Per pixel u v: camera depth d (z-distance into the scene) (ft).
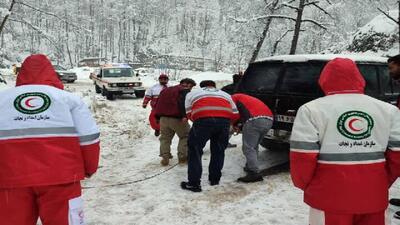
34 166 9.69
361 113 9.20
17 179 9.61
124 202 18.16
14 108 9.96
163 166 23.94
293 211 16.96
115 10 326.24
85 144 10.39
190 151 19.60
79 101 10.48
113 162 25.18
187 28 349.82
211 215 16.63
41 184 9.63
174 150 28.68
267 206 17.52
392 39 67.77
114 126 39.01
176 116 23.54
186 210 17.19
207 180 21.24
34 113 9.97
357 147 9.16
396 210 16.78
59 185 9.86
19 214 9.74
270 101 22.40
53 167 9.77
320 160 9.31
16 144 9.77
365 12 66.23
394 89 23.13
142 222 16.05
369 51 69.00
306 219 16.17
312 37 69.00
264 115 20.43
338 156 9.14
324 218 9.36
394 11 69.87
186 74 136.36
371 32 70.85
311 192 9.50
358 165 9.13
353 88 9.43
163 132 23.93
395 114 9.39
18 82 10.46
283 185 20.24
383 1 65.16
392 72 16.80
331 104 9.29
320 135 9.25
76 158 10.23
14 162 9.68
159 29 362.53
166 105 23.68
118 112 49.49
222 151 20.27
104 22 326.03
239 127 21.49
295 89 21.57
